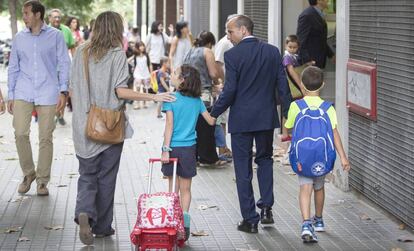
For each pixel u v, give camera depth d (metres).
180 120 8.71
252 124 8.91
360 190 10.56
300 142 8.41
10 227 9.22
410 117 8.73
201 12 25.67
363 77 10.15
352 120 10.80
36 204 10.45
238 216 9.83
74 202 10.56
